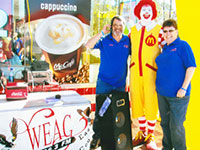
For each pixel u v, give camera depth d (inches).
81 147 78.1
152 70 105.0
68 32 114.3
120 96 89.0
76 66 118.6
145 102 107.2
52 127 71.2
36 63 100.2
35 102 74.2
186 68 85.3
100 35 111.3
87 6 116.2
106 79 111.7
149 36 104.7
